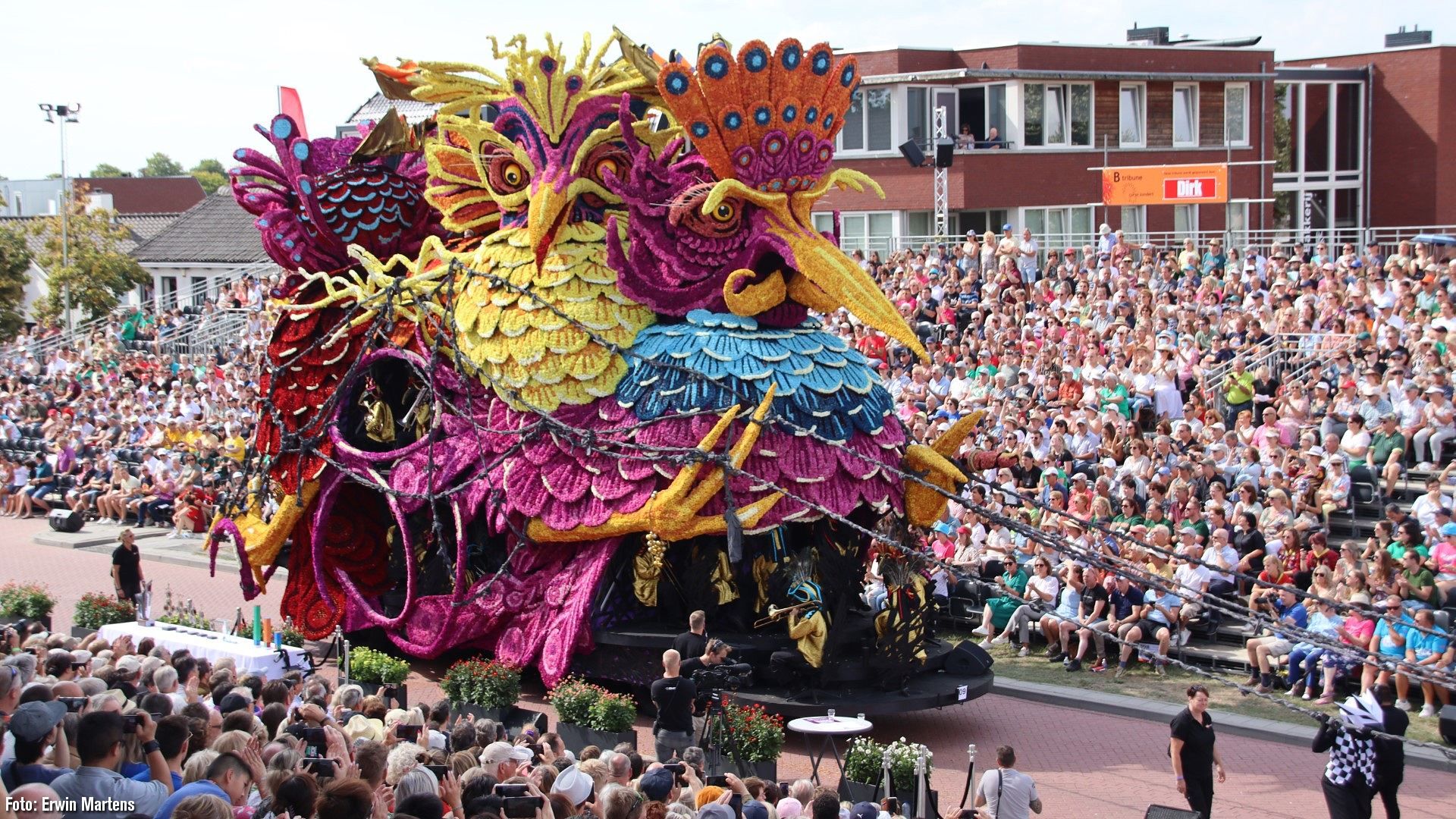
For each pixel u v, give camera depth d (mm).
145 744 11391
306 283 23938
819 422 19484
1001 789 14836
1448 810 17219
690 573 19953
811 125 19031
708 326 19781
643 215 19719
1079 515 23875
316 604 24578
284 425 24297
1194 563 17453
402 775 11008
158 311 58875
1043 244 46062
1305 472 23953
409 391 23406
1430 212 48531
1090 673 23094
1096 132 46469
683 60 19391
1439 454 24672
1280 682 21734
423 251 22516
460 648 22516
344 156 24047
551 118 20031
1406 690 20125
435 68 21062
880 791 17109
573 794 12258
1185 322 30203
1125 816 17109
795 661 19547
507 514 20984
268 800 9906
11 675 11609
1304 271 32500
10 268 69750
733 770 17734
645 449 19422
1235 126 48281
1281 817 17062
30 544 37656
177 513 37500
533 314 20516
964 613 25812
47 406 47562
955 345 33562
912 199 46219
